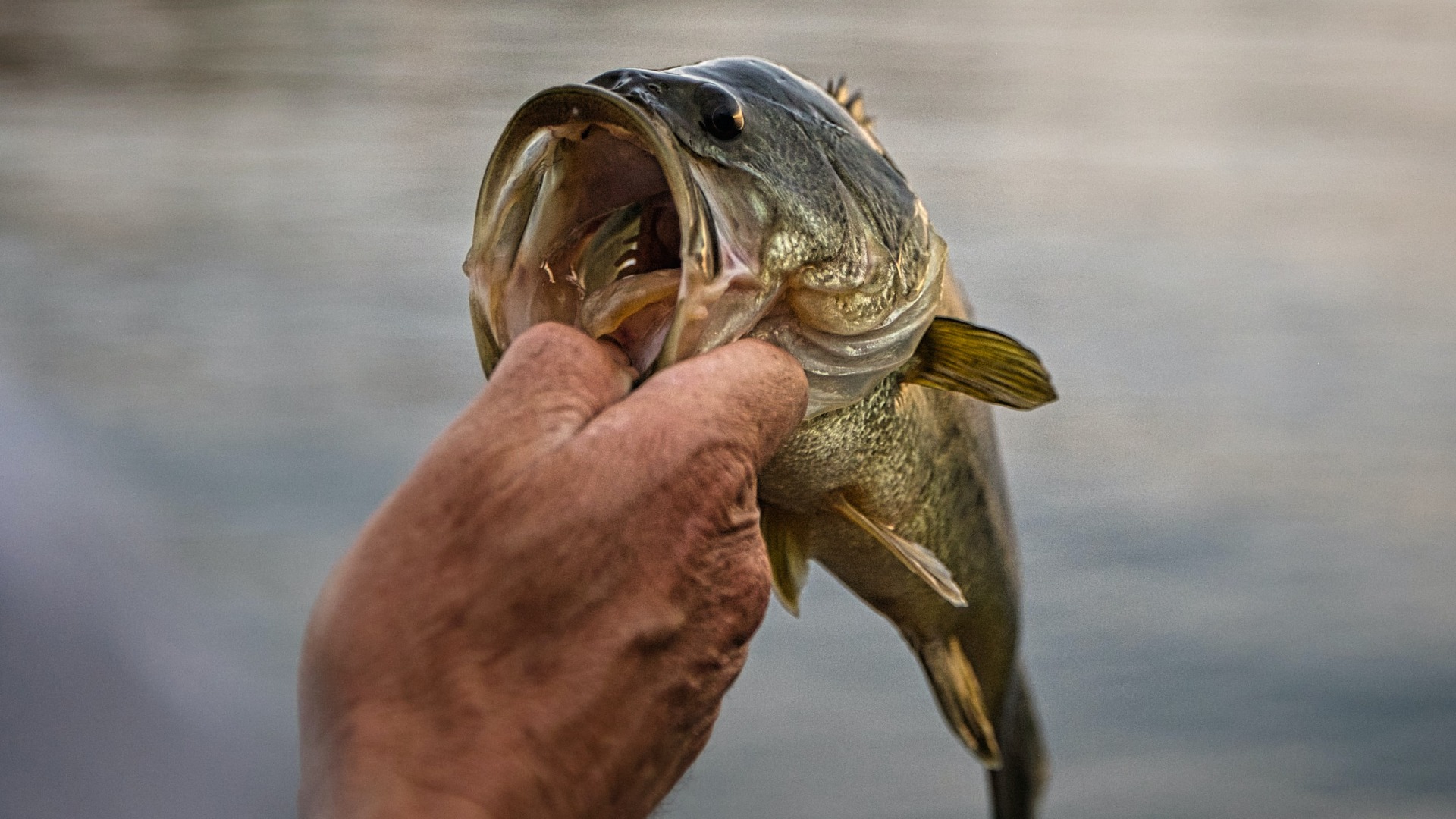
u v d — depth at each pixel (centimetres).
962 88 805
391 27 947
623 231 97
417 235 460
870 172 102
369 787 79
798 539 109
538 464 82
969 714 122
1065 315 392
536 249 93
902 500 111
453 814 79
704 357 87
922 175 574
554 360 84
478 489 81
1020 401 107
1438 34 1290
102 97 690
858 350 101
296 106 676
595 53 830
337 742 79
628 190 95
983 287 415
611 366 85
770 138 98
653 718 83
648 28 954
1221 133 712
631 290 92
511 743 80
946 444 113
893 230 102
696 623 84
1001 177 576
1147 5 1480
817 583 254
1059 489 283
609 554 82
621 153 94
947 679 121
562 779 80
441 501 81
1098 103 791
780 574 108
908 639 121
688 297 90
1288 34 1258
